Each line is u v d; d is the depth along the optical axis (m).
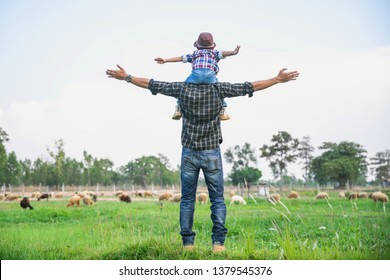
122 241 9.80
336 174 104.12
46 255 9.36
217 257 7.32
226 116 7.56
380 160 124.88
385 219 14.79
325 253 7.84
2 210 30.30
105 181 132.50
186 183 7.54
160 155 144.88
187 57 7.70
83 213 26.11
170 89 7.32
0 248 9.81
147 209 29.86
